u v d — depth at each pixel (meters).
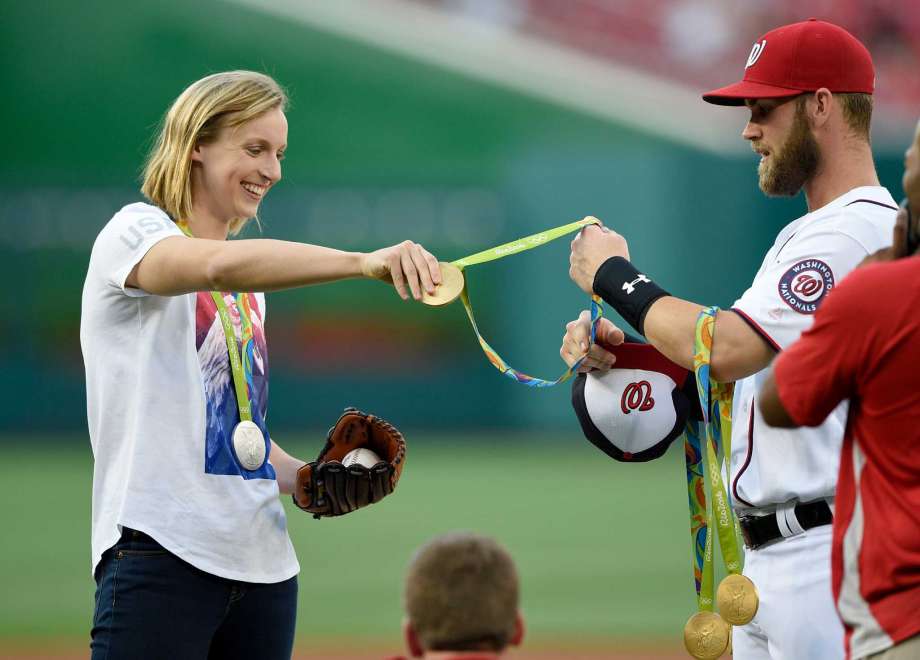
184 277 10.91
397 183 75.56
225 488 11.45
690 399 13.66
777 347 11.77
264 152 12.12
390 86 76.50
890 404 9.30
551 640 27.08
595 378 13.63
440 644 7.80
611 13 77.00
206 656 11.30
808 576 12.17
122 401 11.38
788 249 12.34
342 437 13.09
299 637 27.66
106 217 74.44
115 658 11.00
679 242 68.69
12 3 75.44
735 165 68.12
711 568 12.61
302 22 76.56
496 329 73.06
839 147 12.70
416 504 49.56
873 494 9.51
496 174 75.69
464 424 73.19
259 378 12.23
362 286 72.81
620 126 76.56
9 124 75.25
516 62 76.75
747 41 77.38
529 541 40.75
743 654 13.24
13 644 26.64
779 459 12.31
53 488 52.78
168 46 76.25
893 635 9.27
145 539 11.09
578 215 70.69
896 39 75.50
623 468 61.22
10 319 73.12
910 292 9.20
